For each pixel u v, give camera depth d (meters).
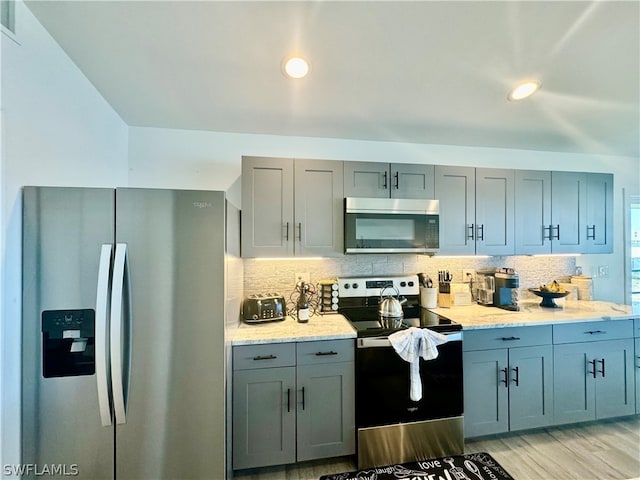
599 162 2.85
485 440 2.01
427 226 2.15
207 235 1.40
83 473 1.26
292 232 2.03
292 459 1.71
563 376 2.07
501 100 1.86
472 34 1.33
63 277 1.24
